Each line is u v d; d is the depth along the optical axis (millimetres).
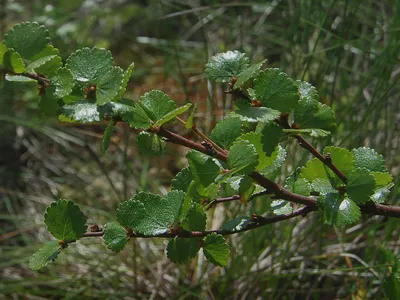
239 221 349
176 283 605
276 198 355
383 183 353
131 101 318
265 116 310
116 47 944
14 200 763
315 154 338
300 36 659
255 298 572
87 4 934
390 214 363
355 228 600
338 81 711
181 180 353
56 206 327
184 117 762
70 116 309
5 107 827
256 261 567
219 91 787
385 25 672
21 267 665
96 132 836
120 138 814
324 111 343
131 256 638
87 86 312
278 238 595
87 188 761
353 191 341
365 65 678
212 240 332
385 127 583
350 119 602
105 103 310
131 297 608
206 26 905
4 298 625
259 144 326
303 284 582
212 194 327
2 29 890
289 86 315
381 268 533
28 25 326
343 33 579
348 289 566
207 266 579
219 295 574
